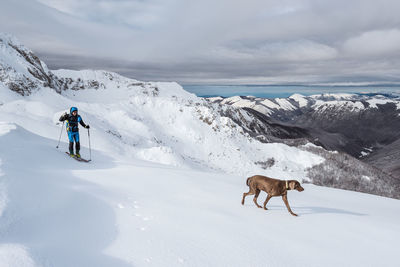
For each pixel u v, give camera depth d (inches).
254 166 4781.0
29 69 5324.8
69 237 141.0
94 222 169.0
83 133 1868.8
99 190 238.2
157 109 5767.7
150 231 163.9
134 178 315.0
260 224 201.8
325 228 209.0
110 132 3085.6
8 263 98.4
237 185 364.2
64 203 181.9
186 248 143.9
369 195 444.1
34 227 140.5
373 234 204.4
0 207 141.9
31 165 252.7
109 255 128.3
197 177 382.9
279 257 146.2
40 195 178.4
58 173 263.0
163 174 358.6
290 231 193.8
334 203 332.8
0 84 3602.4
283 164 5034.5
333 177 4810.5
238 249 149.9
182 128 5344.5
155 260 127.2
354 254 162.6
